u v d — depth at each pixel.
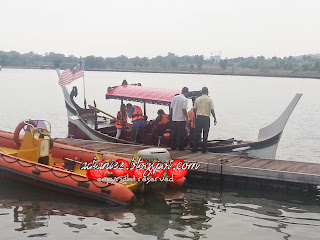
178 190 8.61
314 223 6.88
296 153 13.61
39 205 7.48
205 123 9.84
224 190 8.66
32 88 45.97
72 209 7.31
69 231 6.38
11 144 10.12
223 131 18.00
